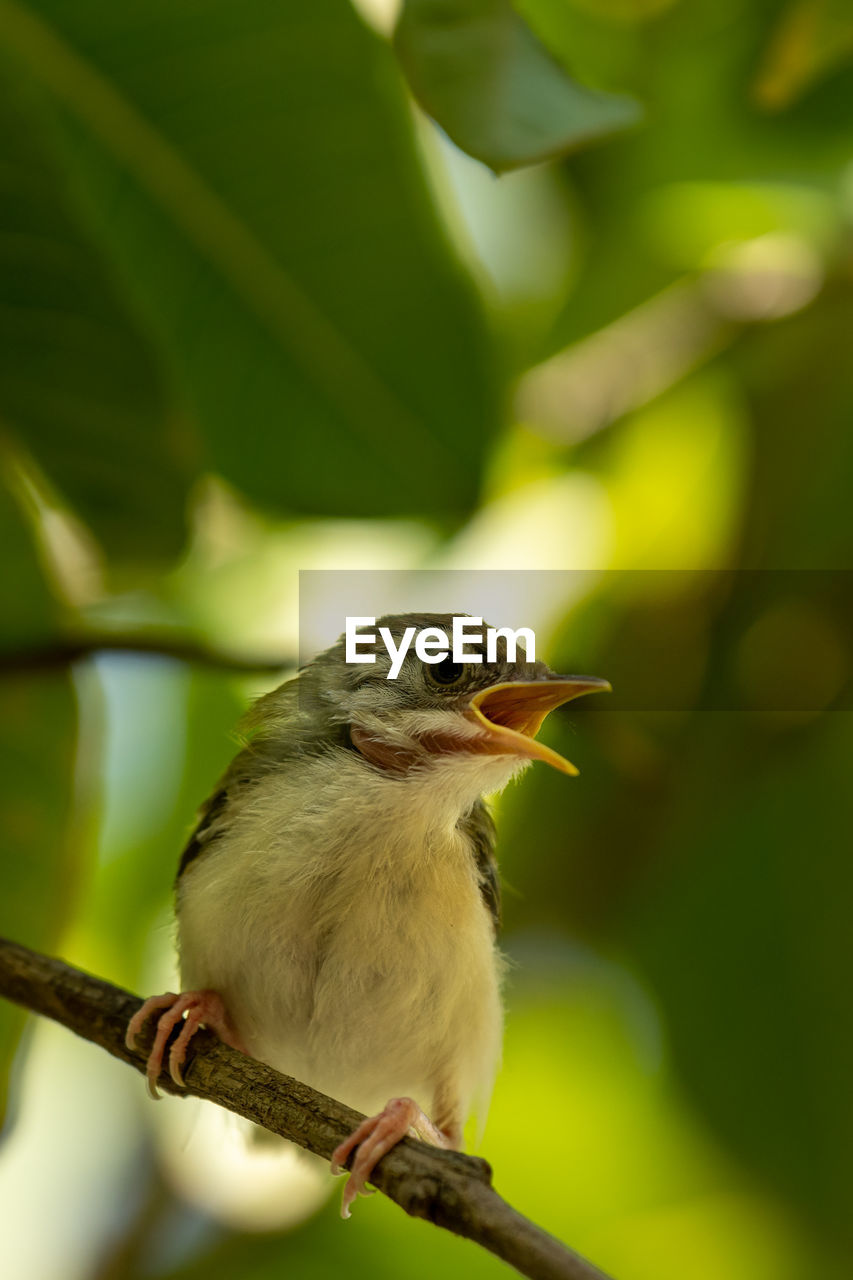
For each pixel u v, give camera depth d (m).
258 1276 4.90
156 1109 5.16
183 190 3.50
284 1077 3.16
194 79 3.36
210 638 4.76
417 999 3.74
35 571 3.80
